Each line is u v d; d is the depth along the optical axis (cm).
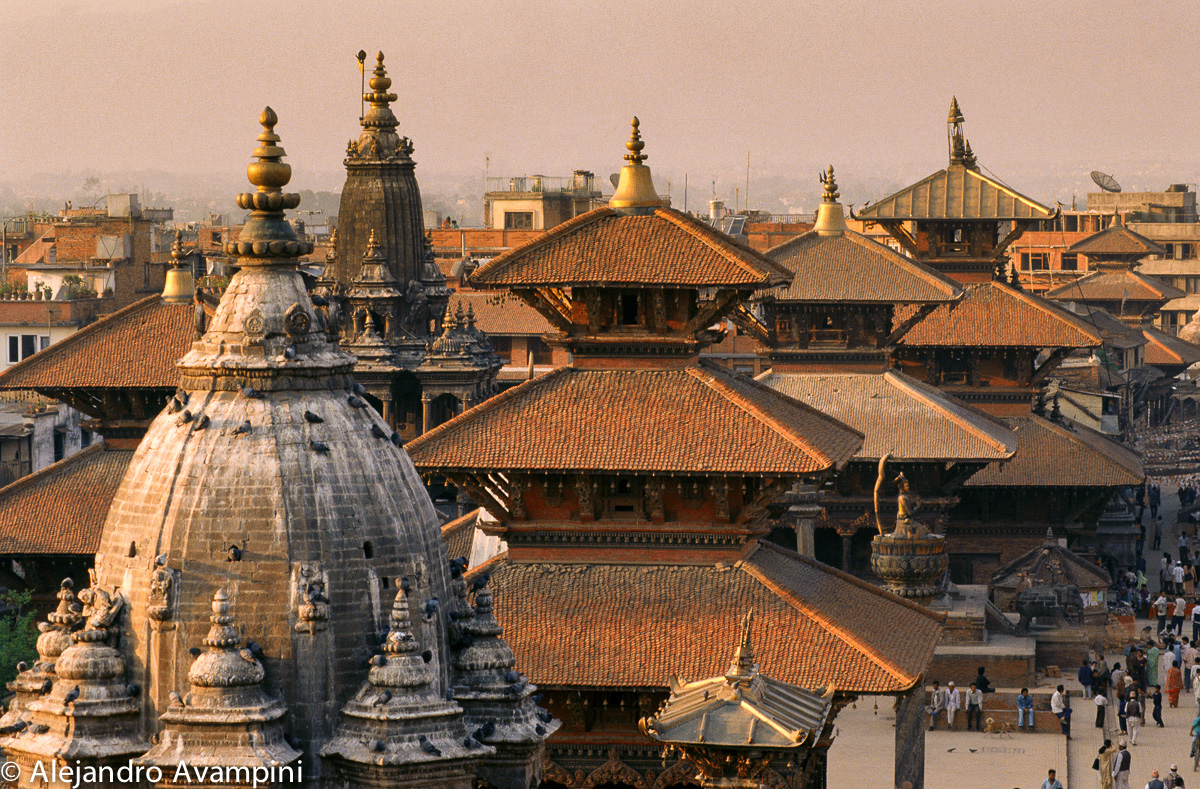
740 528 17012
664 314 17475
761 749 11469
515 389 17675
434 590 10075
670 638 16375
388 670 9475
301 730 9444
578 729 16662
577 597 16888
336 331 10206
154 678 9556
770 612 16550
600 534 17250
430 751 9400
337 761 9419
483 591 10475
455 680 10275
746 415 17075
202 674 9256
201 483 9631
